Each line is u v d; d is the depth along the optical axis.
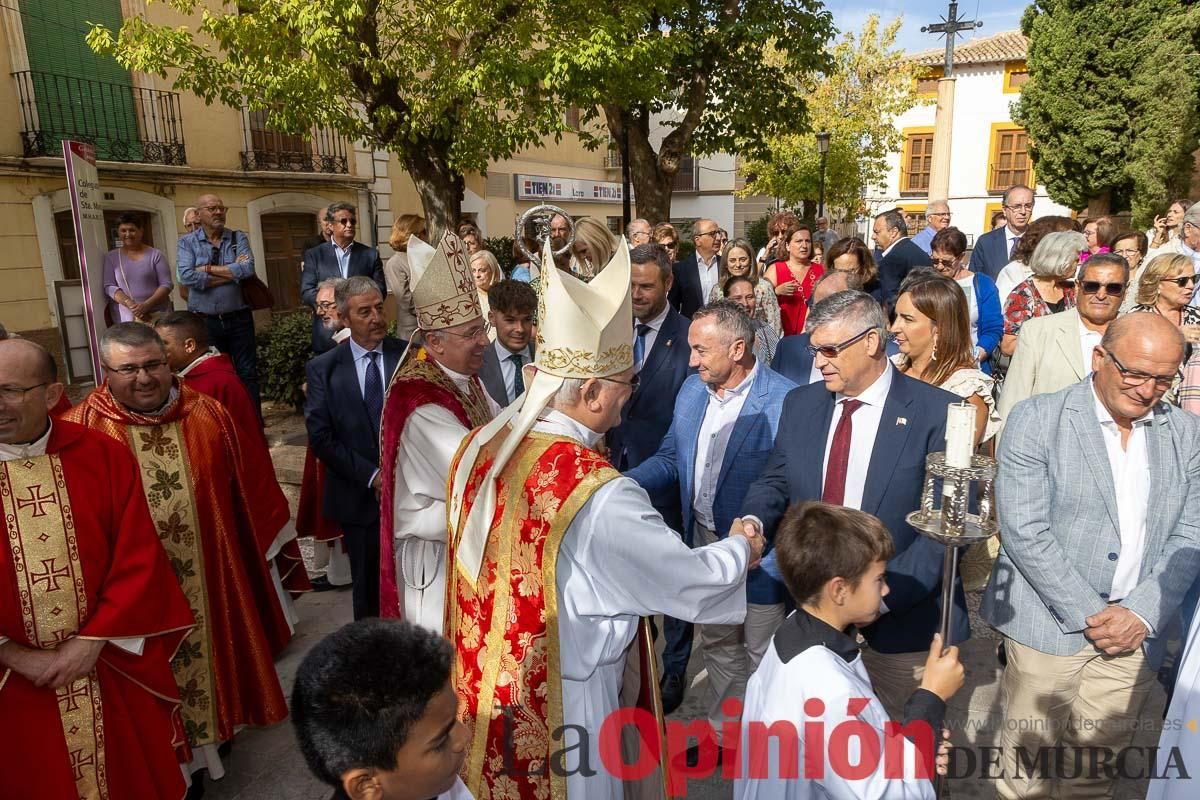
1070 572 2.38
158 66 7.84
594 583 2.05
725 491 3.08
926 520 1.89
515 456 2.10
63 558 2.50
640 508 1.99
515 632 2.06
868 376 2.55
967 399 3.04
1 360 2.40
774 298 5.89
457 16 8.07
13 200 10.16
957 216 29.83
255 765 3.33
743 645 3.10
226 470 3.40
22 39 10.18
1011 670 2.60
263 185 13.35
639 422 3.81
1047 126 20.70
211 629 3.23
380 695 1.26
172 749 2.81
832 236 13.28
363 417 3.86
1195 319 4.25
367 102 9.04
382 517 2.98
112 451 2.68
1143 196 19.17
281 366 8.73
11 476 2.46
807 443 2.70
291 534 3.89
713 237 7.12
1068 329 3.70
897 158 30.91
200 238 7.17
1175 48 18.78
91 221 4.89
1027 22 21.58
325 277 6.88
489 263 5.38
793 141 21.98
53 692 2.52
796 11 13.64
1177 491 2.38
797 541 1.85
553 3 8.95
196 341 3.81
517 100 9.01
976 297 4.93
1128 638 2.29
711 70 13.73
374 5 8.23
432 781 1.35
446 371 3.06
